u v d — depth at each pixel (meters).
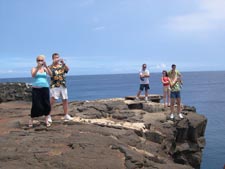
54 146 8.12
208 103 79.06
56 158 7.13
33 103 10.52
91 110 15.16
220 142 34.69
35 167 6.63
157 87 147.12
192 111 19.30
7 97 22.39
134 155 7.61
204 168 25.56
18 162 6.88
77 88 159.00
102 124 12.28
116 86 173.38
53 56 11.63
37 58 10.33
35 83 10.45
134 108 18.33
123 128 11.96
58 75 11.59
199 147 15.97
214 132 40.66
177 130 15.03
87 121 12.91
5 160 7.04
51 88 11.58
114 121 13.63
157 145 11.53
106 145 8.35
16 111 16.58
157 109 17.56
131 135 10.79
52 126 10.95
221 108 68.50
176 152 14.69
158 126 14.04
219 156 29.03
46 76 10.68
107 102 18.06
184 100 88.38
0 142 8.44
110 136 9.88
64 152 7.63
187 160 15.44
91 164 6.88
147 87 19.48
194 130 15.70
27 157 7.20
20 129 10.90
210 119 52.62
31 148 7.86
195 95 105.00
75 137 8.95
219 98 92.56
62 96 11.77
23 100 22.78
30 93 23.25
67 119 12.05
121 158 7.42
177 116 15.62
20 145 8.14
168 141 13.75
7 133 10.02
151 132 12.48
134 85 182.62
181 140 15.34
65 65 11.73
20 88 23.16
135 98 20.67
